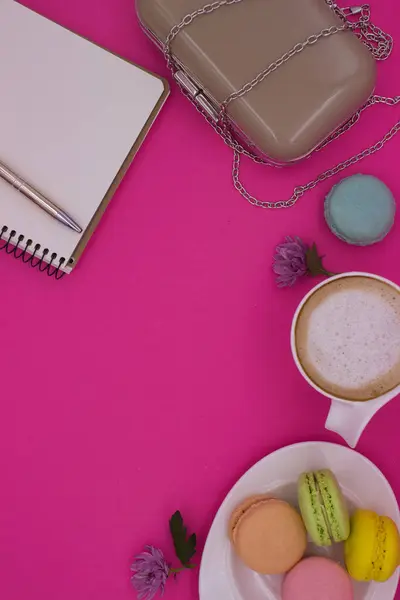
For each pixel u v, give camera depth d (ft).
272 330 2.47
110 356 2.47
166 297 2.48
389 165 2.50
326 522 2.20
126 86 2.38
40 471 2.47
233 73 2.21
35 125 2.37
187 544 2.36
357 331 2.11
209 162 2.49
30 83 2.37
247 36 2.21
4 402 2.47
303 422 2.46
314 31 2.22
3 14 2.36
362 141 2.50
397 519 2.30
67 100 2.38
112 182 2.40
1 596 2.46
